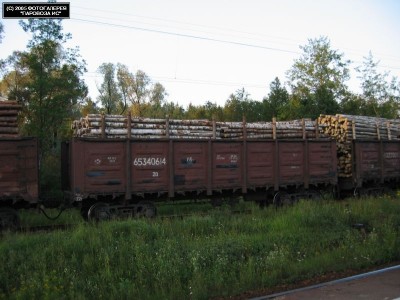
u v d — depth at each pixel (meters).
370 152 18.52
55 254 7.78
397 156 19.81
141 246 8.02
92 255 7.74
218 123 14.42
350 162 18.06
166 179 12.86
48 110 19.53
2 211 11.04
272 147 15.13
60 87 19.77
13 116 11.53
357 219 11.68
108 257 7.52
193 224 10.32
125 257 7.67
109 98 55.53
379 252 8.64
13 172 10.88
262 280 6.98
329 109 39.09
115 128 12.46
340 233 10.16
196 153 13.41
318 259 8.09
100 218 11.94
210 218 10.98
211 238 9.29
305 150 15.99
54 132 21.02
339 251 8.65
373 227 10.75
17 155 10.95
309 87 51.91
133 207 12.56
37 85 19.03
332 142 16.89
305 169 15.95
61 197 14.94
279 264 7.71
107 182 11.98
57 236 8.82
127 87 56.41
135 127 12.78
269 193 15.62
